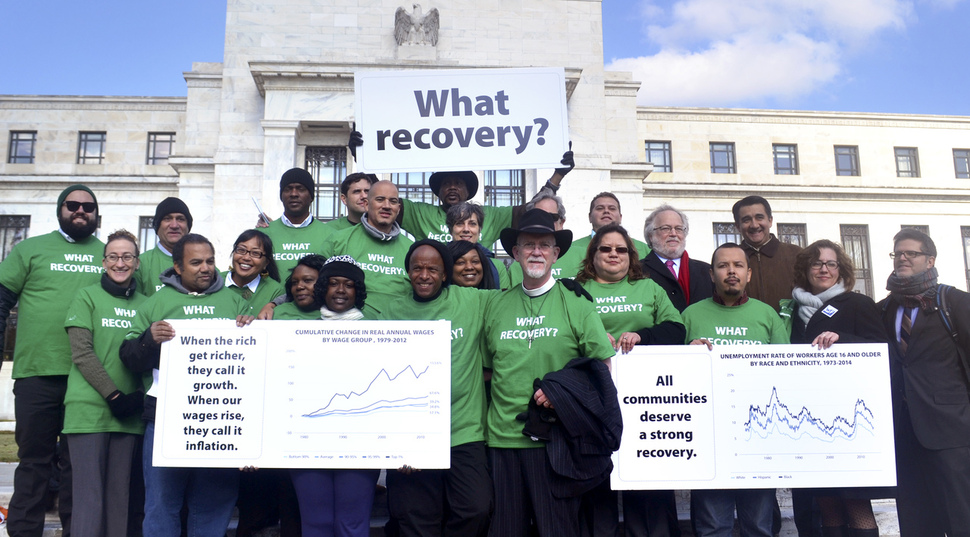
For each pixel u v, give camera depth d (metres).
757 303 5.08
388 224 5.49
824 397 4.69
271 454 4.33
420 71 6.14
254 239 5.21
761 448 4.64
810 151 31.39
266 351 4.42
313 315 4.70
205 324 4.45
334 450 4.32
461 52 23.42
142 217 27.28
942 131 32.47
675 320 4.88
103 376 4.67
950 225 31.17
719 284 5.00
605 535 4.58
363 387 4.37
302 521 4.34
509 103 6.09
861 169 31.53
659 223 5.91
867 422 4.68
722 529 4.78
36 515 5.01
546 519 4.14
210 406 4.38
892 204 30.97
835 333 4.79
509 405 4.30
